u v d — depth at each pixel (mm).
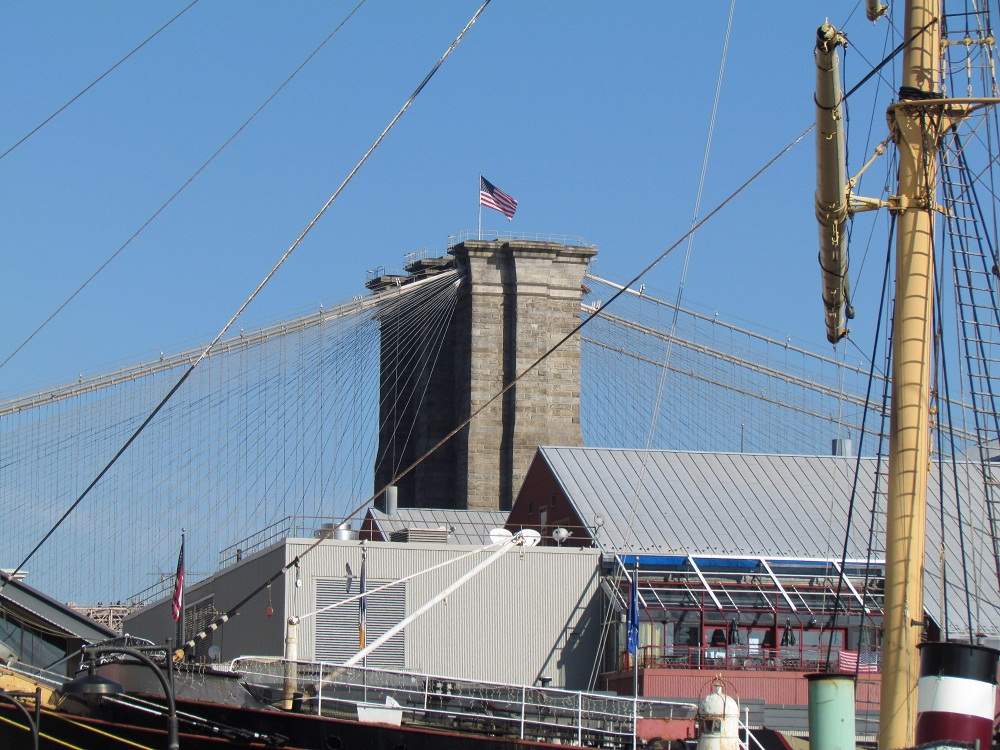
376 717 54844
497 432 167500
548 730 55844
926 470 42562
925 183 43562
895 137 43938
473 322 167125
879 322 47062
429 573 89562
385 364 169875
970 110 44156
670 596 90312
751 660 87125
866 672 85500
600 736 55781
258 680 55188
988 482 48844
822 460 106625
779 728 83250
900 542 42312
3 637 73062
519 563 91062
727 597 90375
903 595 42094
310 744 53781
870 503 102938
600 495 101875
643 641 88750
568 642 90562
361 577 88188
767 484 103875
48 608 73812
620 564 91250
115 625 134500
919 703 36469
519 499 109562
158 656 54531
